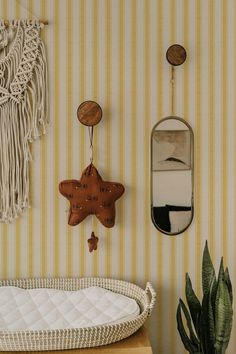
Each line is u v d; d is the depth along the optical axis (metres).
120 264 2.50
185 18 2.50
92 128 2.46
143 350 1.95
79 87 2.47
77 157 2.47
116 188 2.39
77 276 2.49
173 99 2.51
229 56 2.54
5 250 2.46
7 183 2.43
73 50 2.46
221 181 2.55
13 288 2.35
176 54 2.43
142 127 2.50
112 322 2.04
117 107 2.49
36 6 2.44
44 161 2.46
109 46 2.48
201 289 2.54
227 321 2.22
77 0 2.46
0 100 2.39
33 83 2.43
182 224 2.52
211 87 2.53
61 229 2.48
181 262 2.53
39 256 2.47
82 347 1.94
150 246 2.52
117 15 2.48
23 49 2.41
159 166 2.51
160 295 2.52
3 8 2.42
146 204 2.51
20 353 1.91
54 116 2.46
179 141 2.51
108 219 2.38
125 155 2.50
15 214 2.45
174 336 2.54
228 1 2.53
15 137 2.42
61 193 2.39
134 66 2.49
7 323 2.09
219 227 2.55
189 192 2.52
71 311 2.21
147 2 2.48
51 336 1.88
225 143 2.55
